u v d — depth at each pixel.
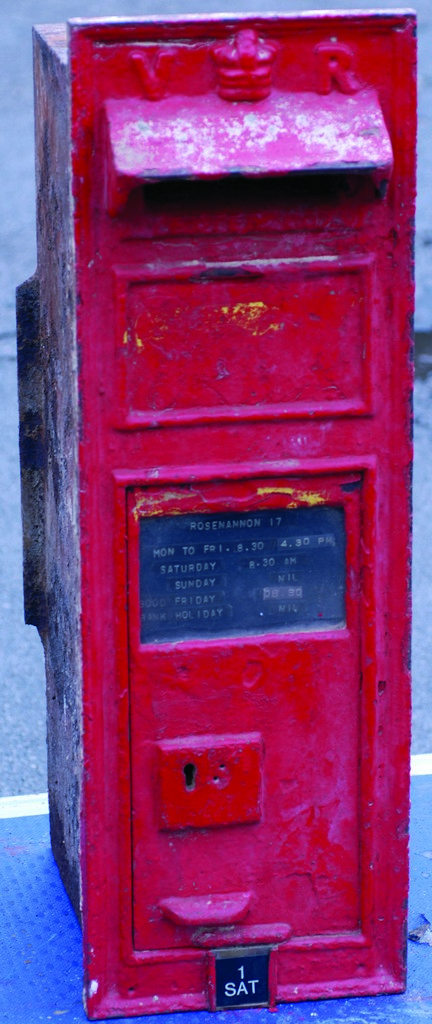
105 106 2.19
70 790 2.82
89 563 2.38
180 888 2.55
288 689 2.50
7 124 9.90
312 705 2.52
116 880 2.54
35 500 2.95
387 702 2.53
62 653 2.80
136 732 2.47
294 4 12.58
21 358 2.86
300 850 2.57
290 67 2.21
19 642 4.88
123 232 2.25
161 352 2.31
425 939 2.85
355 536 2.45
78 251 2.25
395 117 2.27
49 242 2.65
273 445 2.39
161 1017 2.59
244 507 2.40
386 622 2.50
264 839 2.56
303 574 2.46
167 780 2.48
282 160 2.16
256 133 2.18
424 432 6.14
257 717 2.50
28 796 3.56
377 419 2.40
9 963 2.79
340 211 2.30
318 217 2.30
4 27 12.09
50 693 3.05
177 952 2.58
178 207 2.25
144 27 2.16
